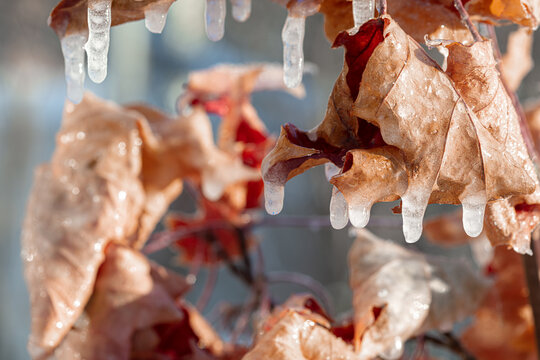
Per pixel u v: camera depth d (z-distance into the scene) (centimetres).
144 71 277
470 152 36
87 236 49
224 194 66
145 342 49
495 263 55
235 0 39
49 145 297
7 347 252
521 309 54
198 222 69
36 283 48
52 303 47
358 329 46
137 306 49
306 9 38
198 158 53
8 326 257
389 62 36
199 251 71
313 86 188
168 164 53
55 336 47
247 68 68
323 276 239
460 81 37
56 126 300
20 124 283
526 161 38
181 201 217
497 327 55
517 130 38
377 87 36
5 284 264
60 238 48
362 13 37
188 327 52
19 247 276
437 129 36
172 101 284
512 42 58
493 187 36
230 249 71
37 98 290
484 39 38
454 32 40
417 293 47
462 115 36
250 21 272
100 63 36
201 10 306
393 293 47
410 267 48
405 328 46
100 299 49
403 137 36
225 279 260
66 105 53
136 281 49
